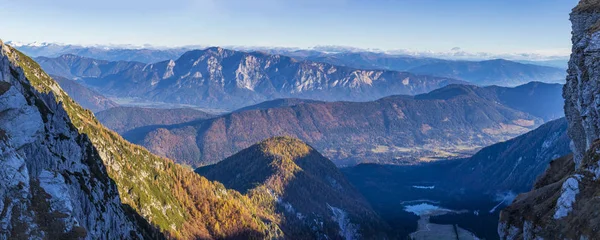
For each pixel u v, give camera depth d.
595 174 112.12
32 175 104.00
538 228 117.69
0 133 97.75
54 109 148.88
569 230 107.81
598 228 99.75
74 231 100.44
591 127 123.81
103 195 143.00
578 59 132.25
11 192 93.19
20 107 104.81
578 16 142.50
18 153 100.38
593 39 127.94
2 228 87.25
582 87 127.62
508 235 136.12
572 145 149.25
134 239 151.25
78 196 120.94
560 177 152.38
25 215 93.06
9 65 135.88
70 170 129.25
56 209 101.31
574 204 111.56
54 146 126.00
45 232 94.69
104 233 128.38
